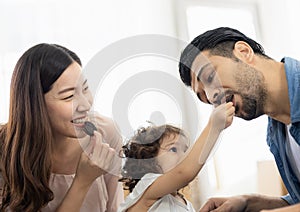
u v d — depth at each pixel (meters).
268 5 2.80
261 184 2.34
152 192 1.01
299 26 2.69
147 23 2.46
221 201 1.22
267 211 0.87
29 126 1.09
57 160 1.19
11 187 1.14
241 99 1.03
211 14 2.66
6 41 2.16
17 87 1.10
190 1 2.60
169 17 2.53
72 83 1.04
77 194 1.11
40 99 1.07
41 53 1.08
